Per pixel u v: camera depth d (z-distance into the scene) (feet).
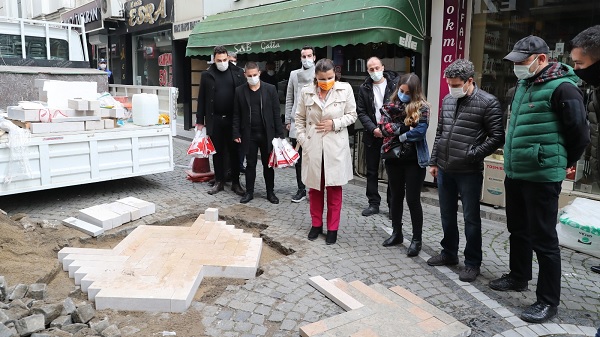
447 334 10.96
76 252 14.76
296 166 21.84
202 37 35.04
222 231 17.01
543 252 11.91
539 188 11.71
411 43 22.77
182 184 24.77
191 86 45.24
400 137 14.96
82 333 10.52
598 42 10.12
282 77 35.22
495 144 13.07
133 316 11.73
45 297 11.87
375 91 19.58
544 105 11.42
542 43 11.39
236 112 21.20
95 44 60.95
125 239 16.06
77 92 21.59
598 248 16.30
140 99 22.59
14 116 19.81
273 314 11.89
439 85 23.50
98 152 20.99
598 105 11.49
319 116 16.22
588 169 19.07
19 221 16.85
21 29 24.73
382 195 23.62
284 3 30.22
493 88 22.89
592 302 13.10
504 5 22.08
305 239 17.03
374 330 11.02
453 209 14.64
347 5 24.17
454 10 22.67
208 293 13.02
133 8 50.03
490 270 14.96
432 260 15.10
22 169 18.75
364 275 14.29
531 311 12.01
